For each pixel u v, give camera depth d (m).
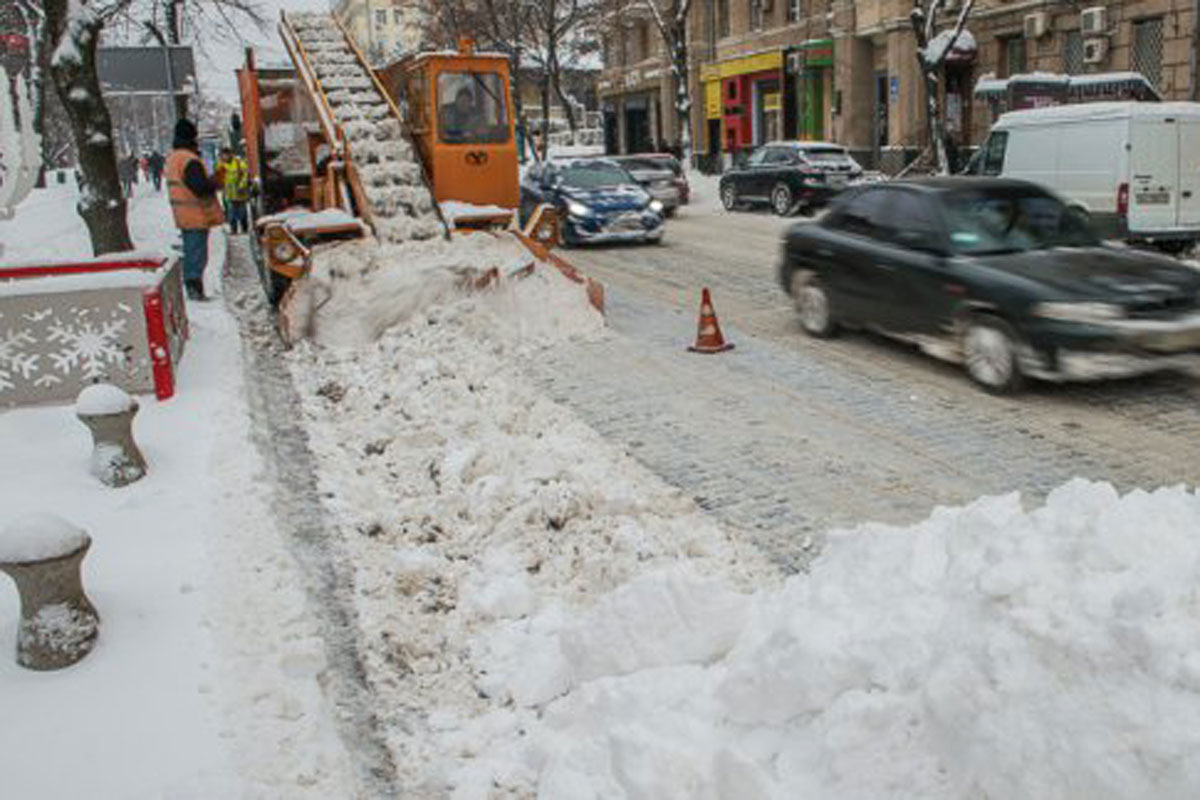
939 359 9.39
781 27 37.50
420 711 4.11
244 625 4.47
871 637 3.12
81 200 12.75
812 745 3.07
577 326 10.85
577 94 72.06
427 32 45.12
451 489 6.34
